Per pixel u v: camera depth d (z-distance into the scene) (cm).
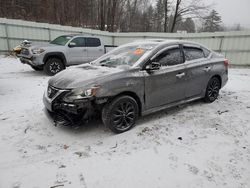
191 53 504
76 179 273
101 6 2814
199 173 287
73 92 345
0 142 355
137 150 338
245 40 1516
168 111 498
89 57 1027
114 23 3112
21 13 2470
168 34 1808
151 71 413
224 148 347
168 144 356
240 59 1560
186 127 418
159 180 273
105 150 337
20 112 480
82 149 339
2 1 2359
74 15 2934
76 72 397
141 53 433
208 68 529
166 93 443
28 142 357
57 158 316
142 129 403
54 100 361
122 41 1967
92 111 355
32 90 664
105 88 355
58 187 260
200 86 518
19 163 303
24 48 899
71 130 397
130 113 394
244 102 582
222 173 288
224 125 430
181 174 284
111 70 391
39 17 2581
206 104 553
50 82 394
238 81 913
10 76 869
